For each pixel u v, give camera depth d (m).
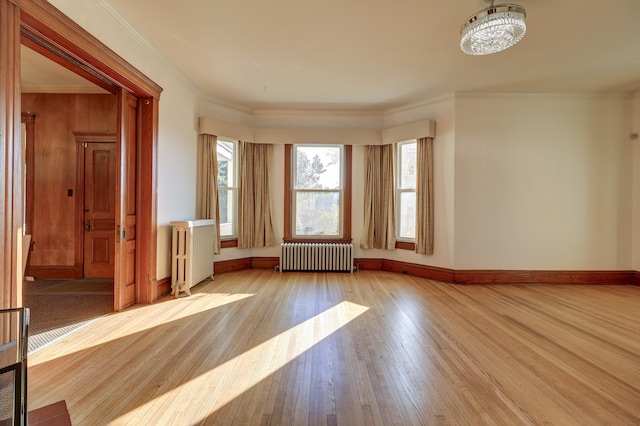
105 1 2.66
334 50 3.50
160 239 3.81
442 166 4.93
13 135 1.93
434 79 4.28
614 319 3.23
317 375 2.12
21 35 2.24
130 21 2.97
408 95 4.91
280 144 5.70
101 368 2.18
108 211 4.88
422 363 2.29
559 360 2.35
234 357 2.37
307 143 5.61
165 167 3.88
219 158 5.36
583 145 4.78
